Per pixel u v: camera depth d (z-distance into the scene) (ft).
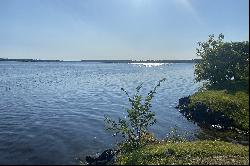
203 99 163.53
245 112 132.36
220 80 205.87
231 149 82.23
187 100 183.42
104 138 114.21
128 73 625.41
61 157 93.71
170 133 123.13
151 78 460.55
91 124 138.62
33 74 563.89
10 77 467.93
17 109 176.96
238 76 205.26
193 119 148.87
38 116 157.07
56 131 124.98
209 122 137.59
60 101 210.18
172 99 221.05
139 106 95.86
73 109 178.81
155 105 193.16
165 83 363.15
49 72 655.76
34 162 89.56
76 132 123.34
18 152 98.07
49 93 256.52
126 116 158.92
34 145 105.40
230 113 135.13
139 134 96.07
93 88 302.66
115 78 459.73
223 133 120.16
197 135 119.03
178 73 631.56
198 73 212.84
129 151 88.38
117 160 82.33
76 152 98.43
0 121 143.74
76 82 378.32
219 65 205.36
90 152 98.48
